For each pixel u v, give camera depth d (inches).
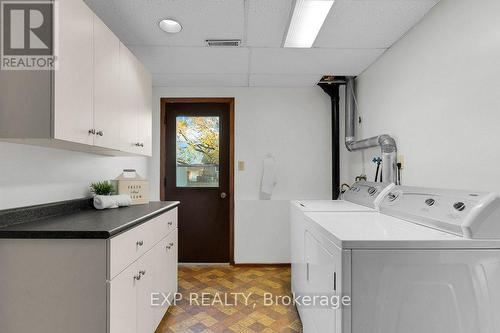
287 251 131.6
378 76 100.3
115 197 79.2
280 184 133.3
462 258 43.0
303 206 83.6
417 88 77.2
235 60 100.7
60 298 48.0
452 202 51.4
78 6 52.4
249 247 131.5
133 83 79.1
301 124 133.9
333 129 127.9
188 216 134.1
